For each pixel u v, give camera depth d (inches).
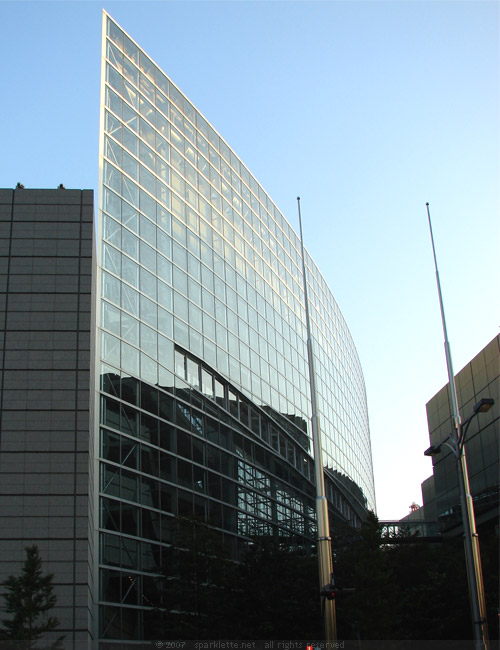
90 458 1788.9
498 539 2346.2
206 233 2938.0
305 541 3189.0
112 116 2498.8
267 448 3021.7
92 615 1785.2
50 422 1736.0
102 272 2233.0
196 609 1781.5
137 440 2182.6
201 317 2731.3
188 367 2551.7
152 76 2807.6
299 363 3705.7
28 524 1638.8
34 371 1780.3
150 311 2417.6
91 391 1865.2
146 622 1989.4
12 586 1375.5
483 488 3061.0
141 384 2269.9
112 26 2618.1
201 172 3024.1
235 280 3102.9
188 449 2418.8
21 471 1685.5
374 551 1774.1
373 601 1684.3
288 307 3708.2
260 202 3595.0
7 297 1846.7
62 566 1606.8
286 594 1809.8
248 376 3004.4
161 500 2213.3
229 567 1854.1
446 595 2017.7
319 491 1331.2
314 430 1391.5
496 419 2979.8
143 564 2053.4
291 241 3964.1
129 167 2522.1
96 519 1937.7
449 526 3385.8
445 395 3575.3
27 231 1920.5
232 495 2618.1
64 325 1828.2
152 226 2561.5
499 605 1940.2
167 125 2837.1
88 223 1947.6
